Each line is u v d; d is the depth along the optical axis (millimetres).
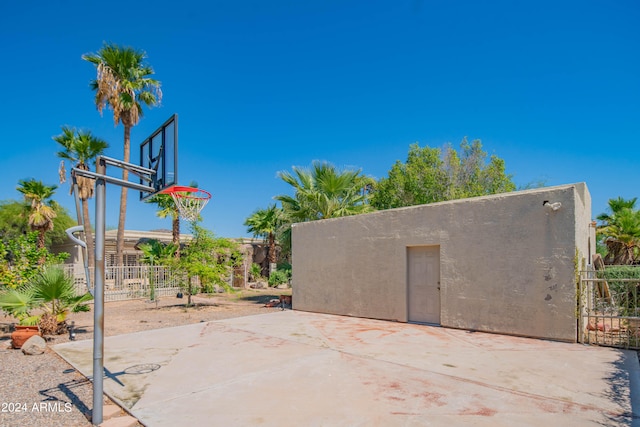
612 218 25734
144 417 4328
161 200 22516
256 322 10859
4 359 7098
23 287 9742
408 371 5926
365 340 8227
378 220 11188
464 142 21953
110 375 5910
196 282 19594
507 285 8539
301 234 13602
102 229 4277
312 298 13008
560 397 4789
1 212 26484
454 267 9438
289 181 16734
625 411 4344
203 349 7566
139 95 22312
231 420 4211
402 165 21688
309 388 5199
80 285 17188
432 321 10039
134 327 10680
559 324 7789
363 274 11492
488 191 20875
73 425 4180
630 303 7785
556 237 7914
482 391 5023
